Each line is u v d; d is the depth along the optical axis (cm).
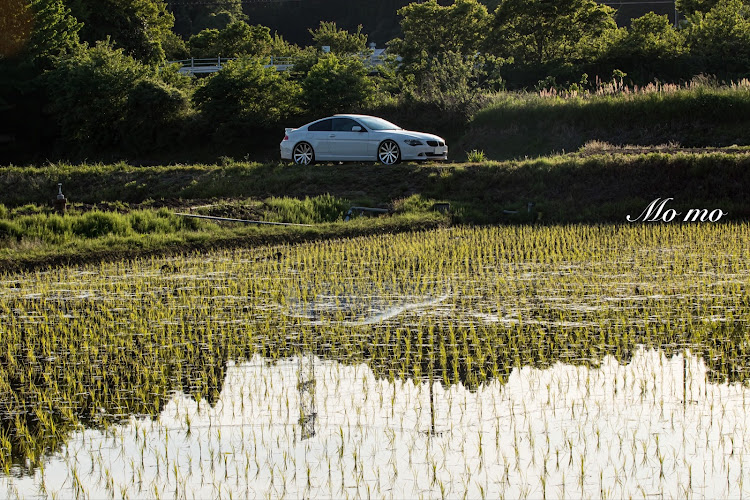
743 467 739
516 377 980
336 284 1487
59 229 2042
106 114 4803
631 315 1230
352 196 2614
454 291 1413
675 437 806
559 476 726
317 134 2953
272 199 2472
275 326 1205
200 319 1250
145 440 816
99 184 2894
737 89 3675
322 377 990
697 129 3531
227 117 4722
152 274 1611
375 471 740
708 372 988
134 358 1062
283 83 4888
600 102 3712
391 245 1898
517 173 2595
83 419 869
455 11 7425
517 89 5881
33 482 727
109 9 6950
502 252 1805
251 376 995
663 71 5716
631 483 712
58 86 4878
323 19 14338
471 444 798
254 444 804
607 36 6378
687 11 8025
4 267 1658
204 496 696
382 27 13425
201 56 9081
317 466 753
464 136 3931
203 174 2930
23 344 1128
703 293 1363
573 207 2420
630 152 2861
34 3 5466
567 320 1206
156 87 4778
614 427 834
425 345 1102
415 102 4397
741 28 5859
